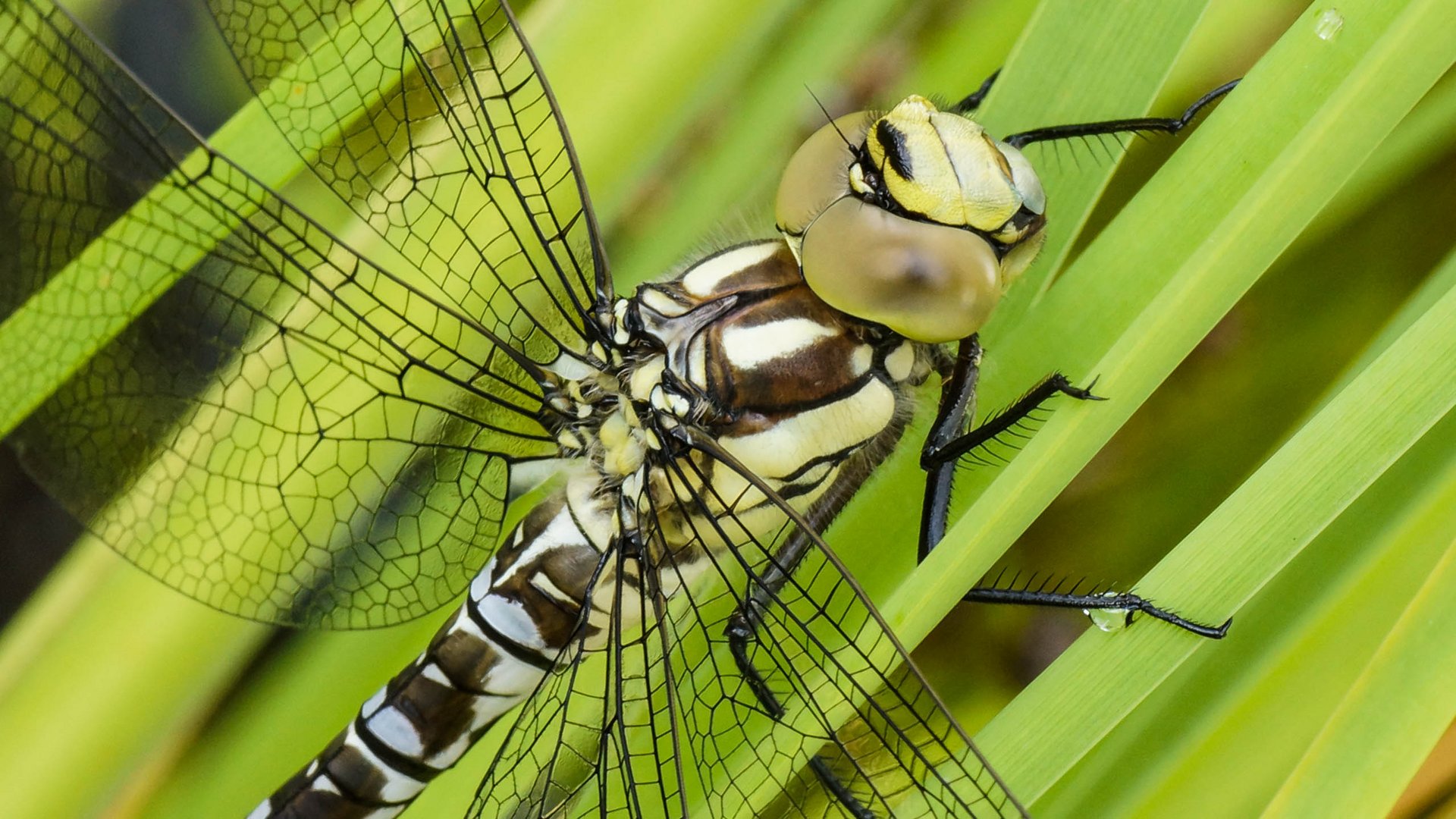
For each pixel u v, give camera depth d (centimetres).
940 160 25
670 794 26
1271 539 25
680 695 26
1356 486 25
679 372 26
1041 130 26
